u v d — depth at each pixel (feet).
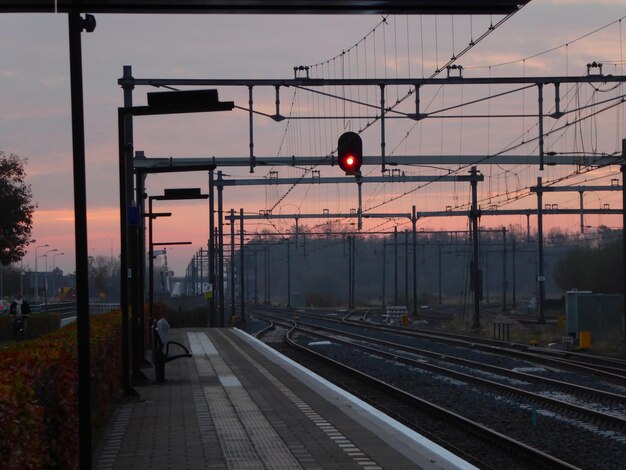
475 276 197.36
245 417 52.95
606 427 58.59
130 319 80.84
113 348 62.28
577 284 290.76
